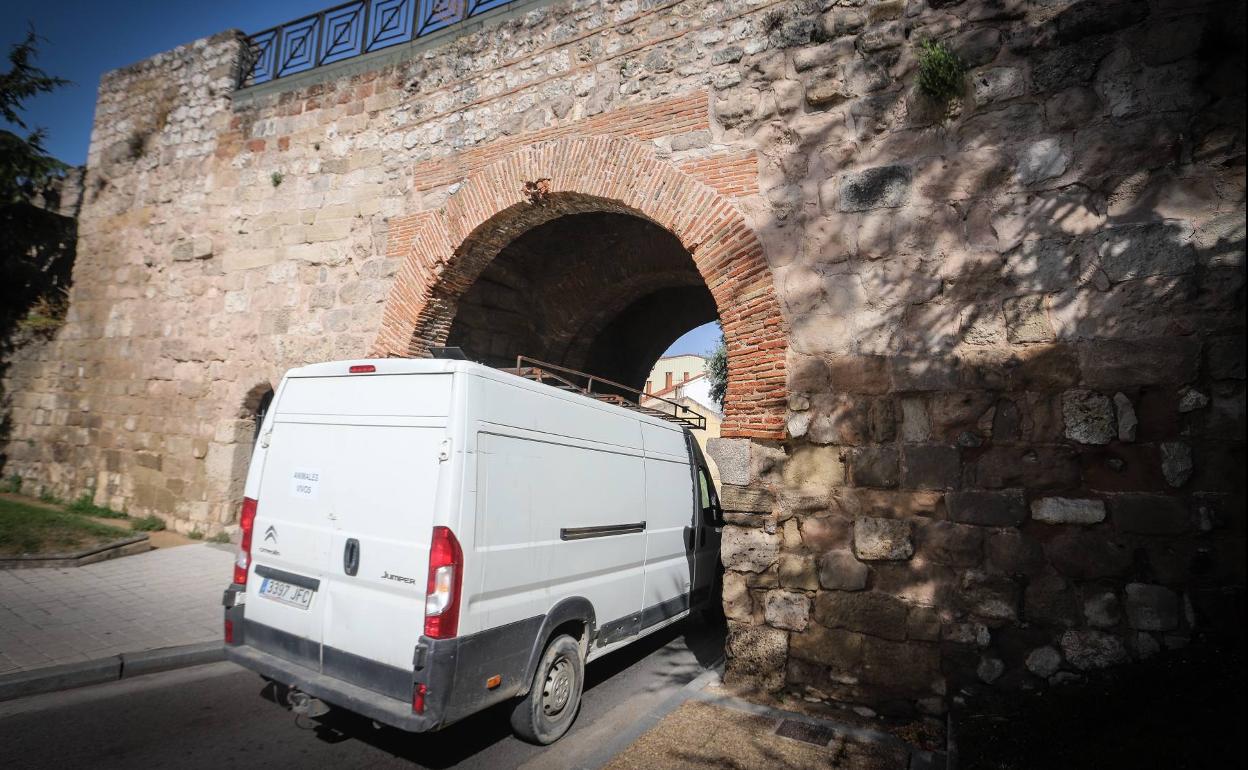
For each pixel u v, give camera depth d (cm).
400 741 417
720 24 664
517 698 406
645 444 588
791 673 519
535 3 807
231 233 1046
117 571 776
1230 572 405
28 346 1311
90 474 1160
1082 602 440
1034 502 463
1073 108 489
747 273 601
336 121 970
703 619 762
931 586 486
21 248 1334
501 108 813
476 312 1011
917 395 513
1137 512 432
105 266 1218
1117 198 467
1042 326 477
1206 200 441
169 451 1059
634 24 722
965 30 537
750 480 562
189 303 1078
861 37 580
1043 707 414
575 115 749
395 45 932
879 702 487
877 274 544
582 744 424
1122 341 451
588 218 1013
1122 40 480
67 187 1407
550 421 444
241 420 995
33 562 754
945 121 535
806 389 557
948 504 489
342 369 422
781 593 534
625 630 525
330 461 408
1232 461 412
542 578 417
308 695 372
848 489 527
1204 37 455
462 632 347
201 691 485
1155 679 389
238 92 1087
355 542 380
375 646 359
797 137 600
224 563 845
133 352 1141
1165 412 434
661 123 682
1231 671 369
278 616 404
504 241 848
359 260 908
